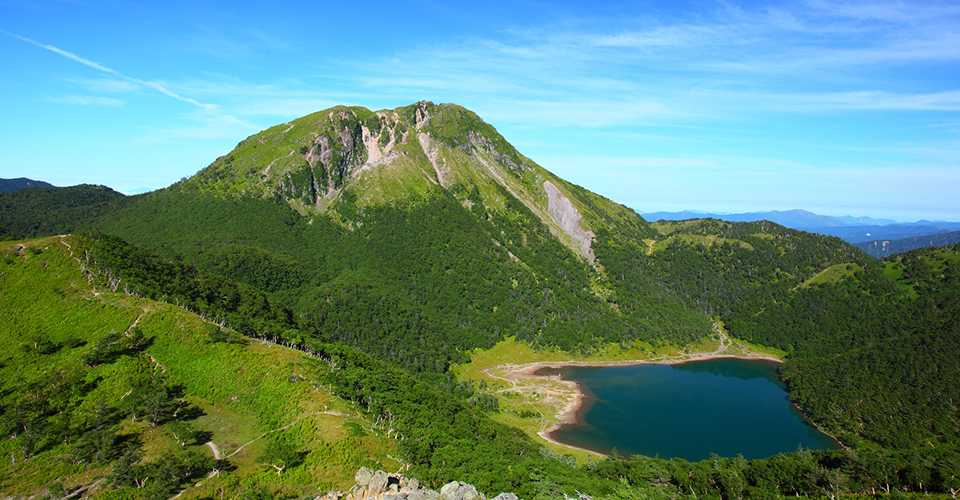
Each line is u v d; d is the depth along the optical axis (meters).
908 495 100.94
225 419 90.62
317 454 79.50
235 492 69.44
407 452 83.56
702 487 105.94
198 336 112.56
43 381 91.19
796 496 104.75
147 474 70.62
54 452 76.12
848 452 117.38
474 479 78.62
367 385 114.00
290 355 116.44
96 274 130.88
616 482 98.81
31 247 133.12
